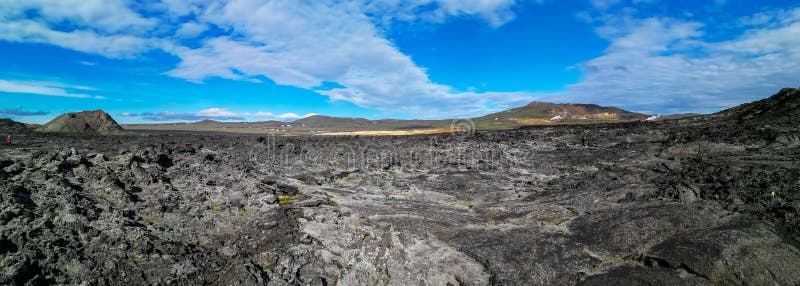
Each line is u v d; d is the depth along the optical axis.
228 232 12.86
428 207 15.38
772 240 10.73
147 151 19.34
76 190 13.90
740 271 9.66
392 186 18.88
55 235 10.73
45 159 15.91
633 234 11.75
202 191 16.09
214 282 10.16
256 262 10.95
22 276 8.95
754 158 18.41
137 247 10.86
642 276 9.70
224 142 28.61
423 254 11.02
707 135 22.77
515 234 12.27
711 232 11.19
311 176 20.08
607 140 27.28
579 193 16.25
